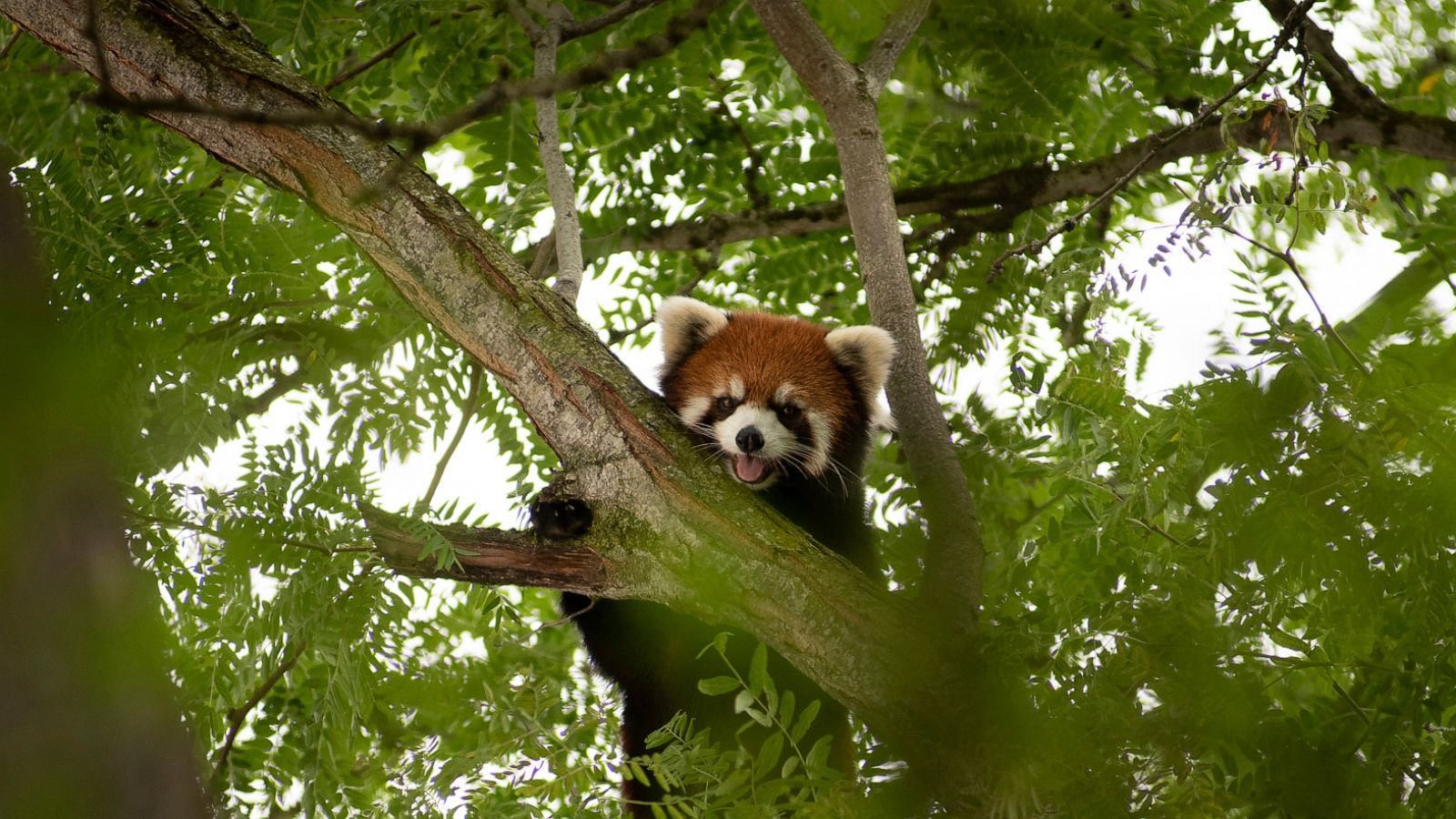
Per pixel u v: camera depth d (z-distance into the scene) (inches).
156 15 313.0
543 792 302.8
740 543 285.4
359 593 345.1
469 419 423.5
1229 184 345.7
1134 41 493.0
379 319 422.9
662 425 298.2
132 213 404.2
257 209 448.8
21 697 152.2
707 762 281.4
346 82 513.0
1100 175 514.9
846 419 466.3
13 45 445.1
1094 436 328.2
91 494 163.2
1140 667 276.5
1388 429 288.8
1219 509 291.9
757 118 564.4
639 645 406.0
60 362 158.9
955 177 525.3
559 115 519.2
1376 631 299.3
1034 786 259.3
